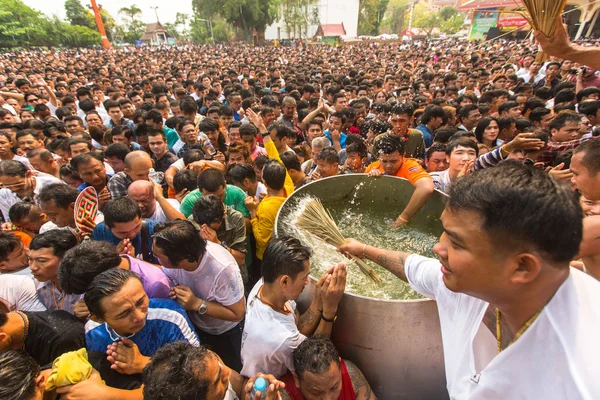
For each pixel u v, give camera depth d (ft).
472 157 9.70
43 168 12.94
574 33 79.00
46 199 8.59
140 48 165.89
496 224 2.37
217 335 7.82
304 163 15.15
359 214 8.84
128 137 16.80
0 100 24.94
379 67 55.52
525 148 8.49
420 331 4.95
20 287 7.31
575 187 6.02
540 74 30.68
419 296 5.93
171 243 6.28
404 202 8.87
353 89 28.99
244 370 5.73
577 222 2.28
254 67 59.06
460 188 2.66
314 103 27.76
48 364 5.38
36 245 6.75
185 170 11.75
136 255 8.50
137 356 5.47
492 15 98.99
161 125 18.45
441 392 5.49
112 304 5.05
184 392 4.13
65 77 45.03
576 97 19.16
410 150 14.48
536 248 2.32
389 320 4.95
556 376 2.50
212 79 42.11
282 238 5.56
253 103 24.98
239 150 13.50
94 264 5.95
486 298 2.85
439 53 70.08
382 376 5.44
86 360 4.94
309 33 208.13
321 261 6.74
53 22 176.04
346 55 92.73
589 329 2.40
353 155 12.37
